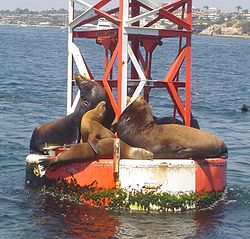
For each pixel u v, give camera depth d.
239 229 11.25
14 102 28.56
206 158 12.57
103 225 11.19
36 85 36.91
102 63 58.22
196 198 12.23
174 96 13.27
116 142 11.98
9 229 10.96
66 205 12.25
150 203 11.96
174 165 12.02
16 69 49.59
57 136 13.40
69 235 10.66
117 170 11.98
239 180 15.10
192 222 11.53
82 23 14.15
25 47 88.44
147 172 11.93
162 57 76.62
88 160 12.21
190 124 13.38
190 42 13.18
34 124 22.48
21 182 14.03
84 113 12.88
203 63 74.25
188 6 13.18
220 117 27.38
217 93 38.62
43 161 12.82
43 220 11.44
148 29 12.81
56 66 55.50
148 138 12.32
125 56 12.70
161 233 10.86
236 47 143.38
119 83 12.79
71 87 14.34
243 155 18.66
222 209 12.42
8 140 19.11
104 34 13.98
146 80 12.89
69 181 12.45
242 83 48.19
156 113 27.03
